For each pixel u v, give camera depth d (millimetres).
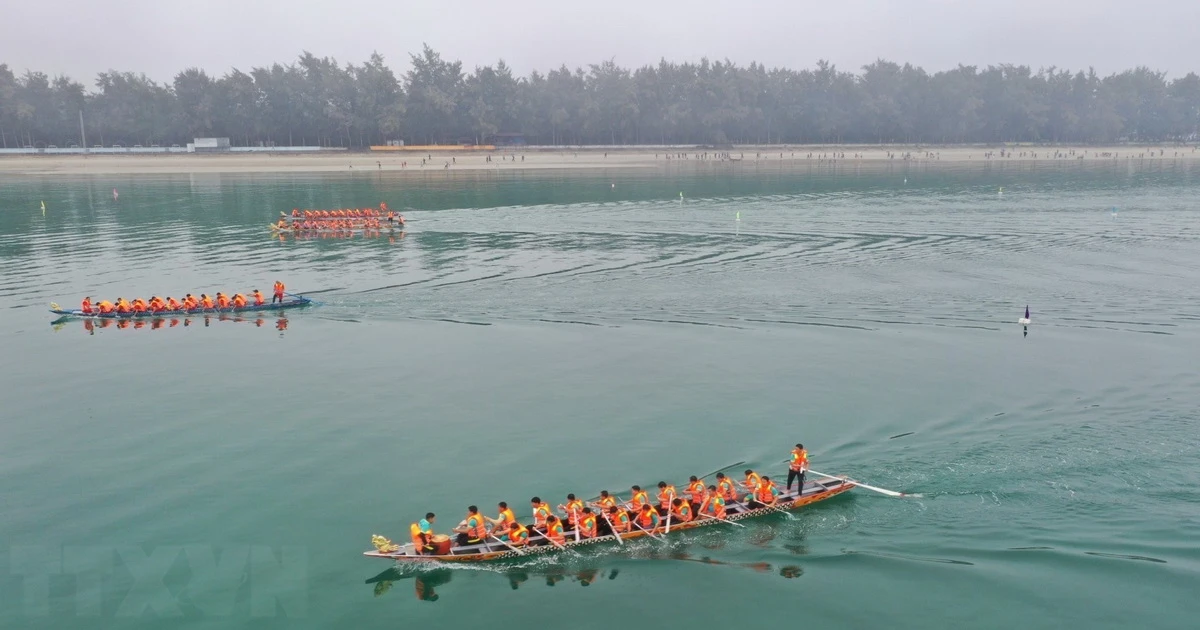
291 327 60375
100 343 57000
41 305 67938
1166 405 42562
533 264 81375
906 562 30344
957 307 62781
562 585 30094
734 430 41031
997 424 40719
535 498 32188
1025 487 34469
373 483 36281
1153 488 34000
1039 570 29516
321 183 177000
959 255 83938
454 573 30797
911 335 55938
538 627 27781
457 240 97312
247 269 81438
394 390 47000
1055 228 102188
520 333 57750
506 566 31203
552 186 168750
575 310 63312
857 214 118125
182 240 99812
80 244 97062
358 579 30188
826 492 34312
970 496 34000
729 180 183750
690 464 37688
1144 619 27047
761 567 30609
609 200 140750
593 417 42812
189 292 72000
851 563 30516
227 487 36031
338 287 72375
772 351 52875
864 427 40938
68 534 32688
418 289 70812
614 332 57562
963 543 31156
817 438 39844
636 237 97750
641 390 46406
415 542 30828
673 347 53969
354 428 41875
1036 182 174875
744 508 33656
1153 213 117188
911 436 39688
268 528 32969
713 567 30781
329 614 28375
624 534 32219
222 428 42031
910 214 117688
